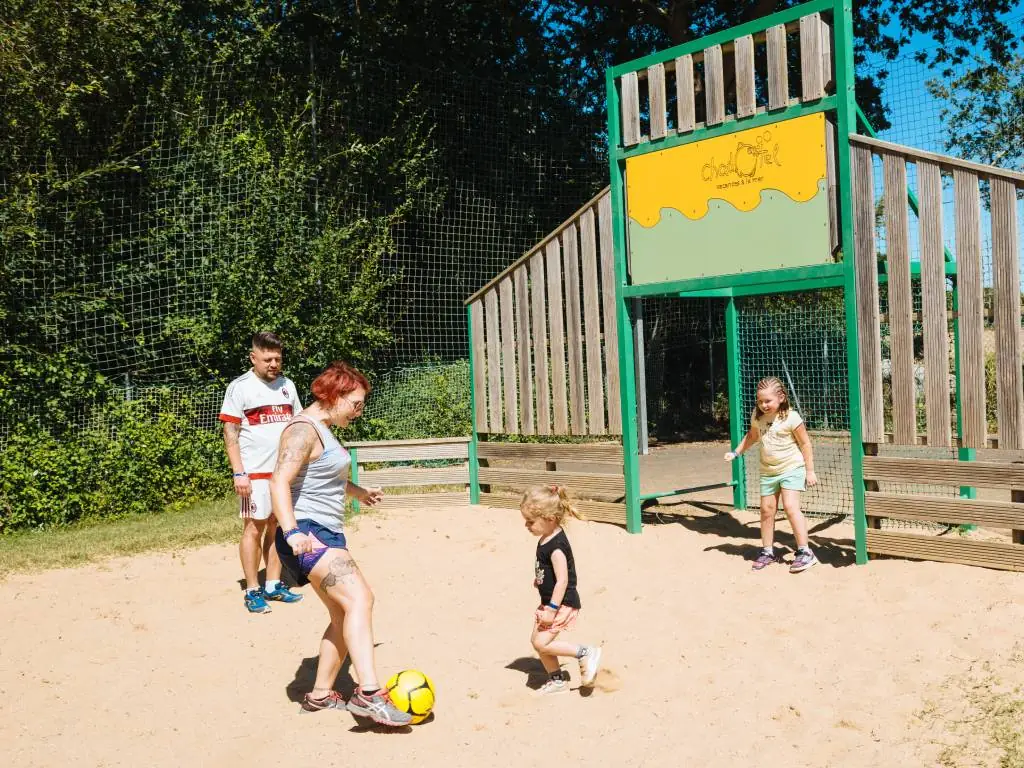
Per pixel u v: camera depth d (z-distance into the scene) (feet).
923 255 21.89
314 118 43.47
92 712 15.83
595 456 29.07
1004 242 20.79
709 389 62.13
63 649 19.03
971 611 18.53
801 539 22.41
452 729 14.75
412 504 32.42
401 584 23.35
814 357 42.24
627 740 14.10
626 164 27.66
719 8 61.98
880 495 22.41
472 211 52.26
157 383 38.96
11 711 15.90
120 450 35.04
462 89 52.03
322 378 14.97
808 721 14.35
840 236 23.73
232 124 41.39
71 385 35.37
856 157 22.80
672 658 17.51
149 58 40.60
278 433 21.59
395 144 47.96
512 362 31.55
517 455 31.50
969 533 25.52
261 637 19.63
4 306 34.55
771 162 24.41
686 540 26.30
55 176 36.73
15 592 23.15
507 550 26.35
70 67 37.14
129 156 38.75
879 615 18.93
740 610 20.11
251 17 45.24
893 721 14.10
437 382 45.85
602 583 22.79
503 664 17.70
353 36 53.93
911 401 22.09
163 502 35.81
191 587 23.39
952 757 12.76
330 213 42.91
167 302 41.04
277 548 14.70
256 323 39.32
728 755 13.37
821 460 38.24
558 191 54.60
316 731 14.76
